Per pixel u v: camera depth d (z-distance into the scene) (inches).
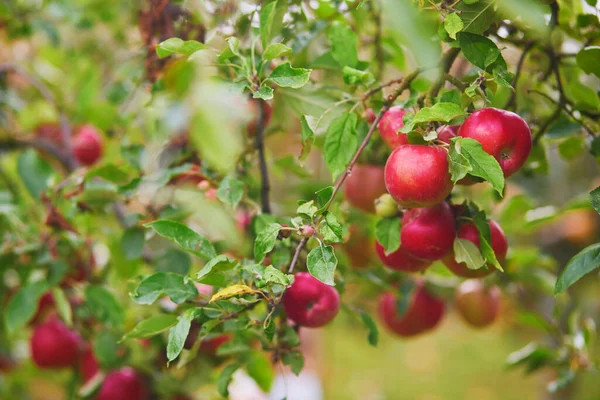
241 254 74.8
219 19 75.7
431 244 69.4
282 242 71.2
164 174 73.8
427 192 66.2
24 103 94.5
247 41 75.4
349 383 213.2
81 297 85.1
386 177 67.3
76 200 77.8
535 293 94.5
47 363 85.0
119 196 77.3
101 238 85.6
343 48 71.7
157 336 80.1
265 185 73.5
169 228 68.2
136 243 76.3
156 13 77.4
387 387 213.0
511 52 80.7
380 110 69.7
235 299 67.2
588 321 83.8
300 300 69.5
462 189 74.4
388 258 72.6
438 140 66.6
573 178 109.8
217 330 69.6
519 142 66.3
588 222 109.0
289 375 145.5
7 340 94.6
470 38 67.6
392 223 71.5
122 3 93.4
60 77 101.3
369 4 77.9
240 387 108.9
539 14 65.9
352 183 76.7
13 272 89.7
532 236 108.5
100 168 76.1
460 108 65.7
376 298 86.5
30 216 83.1
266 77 70.0
